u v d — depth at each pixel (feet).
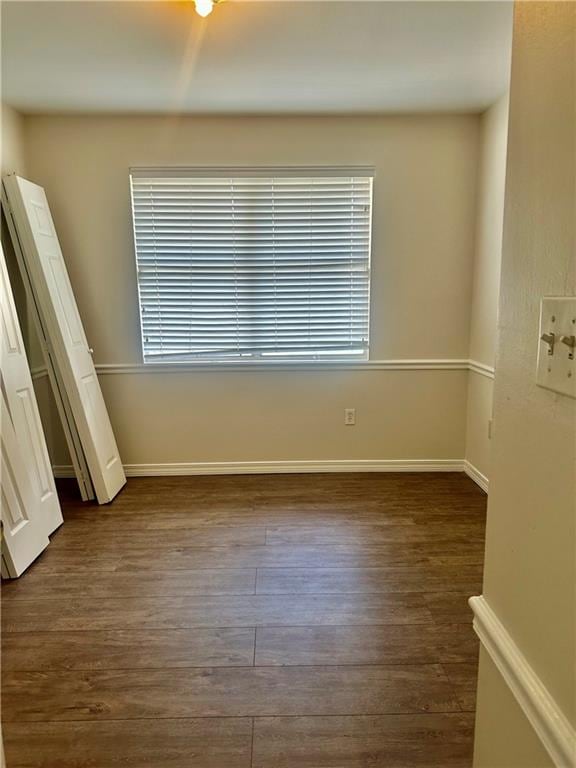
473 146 10.57
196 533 8.85
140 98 9.34
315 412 11.57
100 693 5.31
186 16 6.53
